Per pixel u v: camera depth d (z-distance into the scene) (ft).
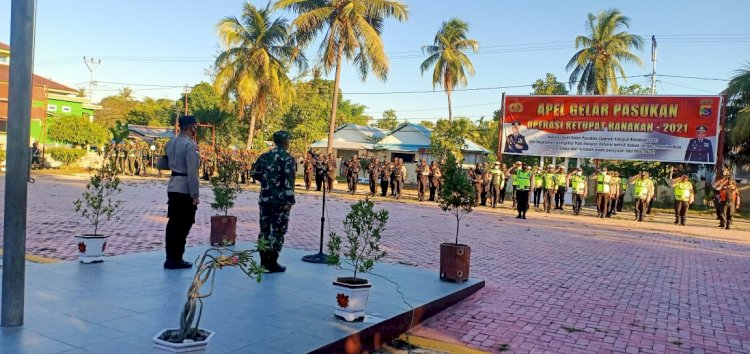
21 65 14.93
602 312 22.62
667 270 33.14
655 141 78.59
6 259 15.17
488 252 36.42
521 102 86.38
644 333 20.04
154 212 49.21
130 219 43.70
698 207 87.76
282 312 18.06
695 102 76.38
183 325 12.83
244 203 62.03
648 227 61.00
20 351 13.41
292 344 14.99
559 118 84.07
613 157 81.15
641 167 94.63
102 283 20.56
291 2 98.53
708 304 24.81
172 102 231.09
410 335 18.83
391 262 30.73
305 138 150.51
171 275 22.35
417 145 136.98
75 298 18.35
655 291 26.99
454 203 25.61
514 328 19.97
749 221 75.72
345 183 118.62
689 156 76.95
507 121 87.35
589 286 27.43
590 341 18.85
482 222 55.67
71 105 141.28
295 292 20.80
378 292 21.84
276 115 155.02
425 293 22.15
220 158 99.35
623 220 68.64
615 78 121.19
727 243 48.91
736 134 82.07
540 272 30.42
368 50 96.48
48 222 39.55
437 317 21.02
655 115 78.48
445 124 117.39
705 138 75.97
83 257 23.89
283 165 23.93
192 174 23.26
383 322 17.66
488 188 78.84
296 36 99.50
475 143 142.41
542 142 85.30
